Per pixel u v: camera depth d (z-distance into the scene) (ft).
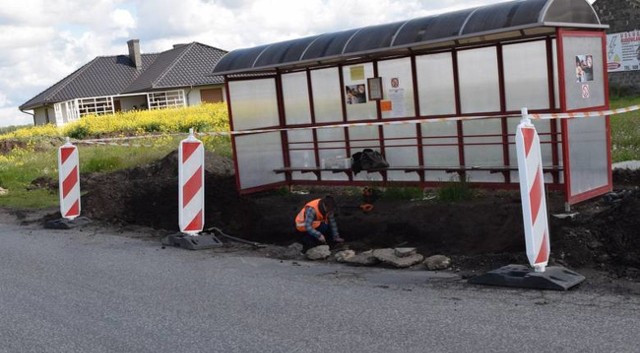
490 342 17.10
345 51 36.06
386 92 38.96
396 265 26.25
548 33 31.89
